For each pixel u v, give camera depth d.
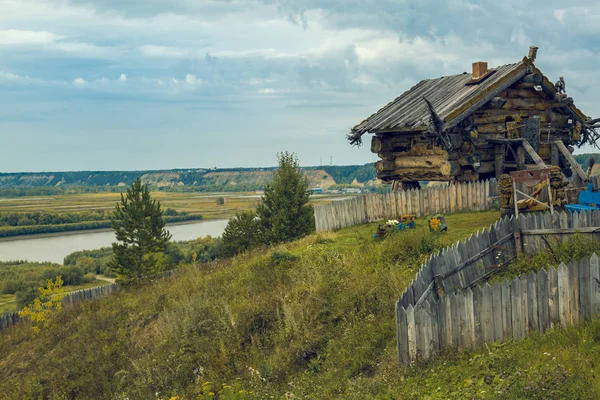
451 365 10.20
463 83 25.34
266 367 12.95
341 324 14.04
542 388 7.97
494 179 22.27
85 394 15.81
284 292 16.33
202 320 16.47
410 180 26.20
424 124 22.75
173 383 14.23
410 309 10.73
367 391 10.26
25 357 20.55
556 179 17.97
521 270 13.31
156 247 44.12
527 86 24.41
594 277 10.78
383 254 17.17
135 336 18.25
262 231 40.84
